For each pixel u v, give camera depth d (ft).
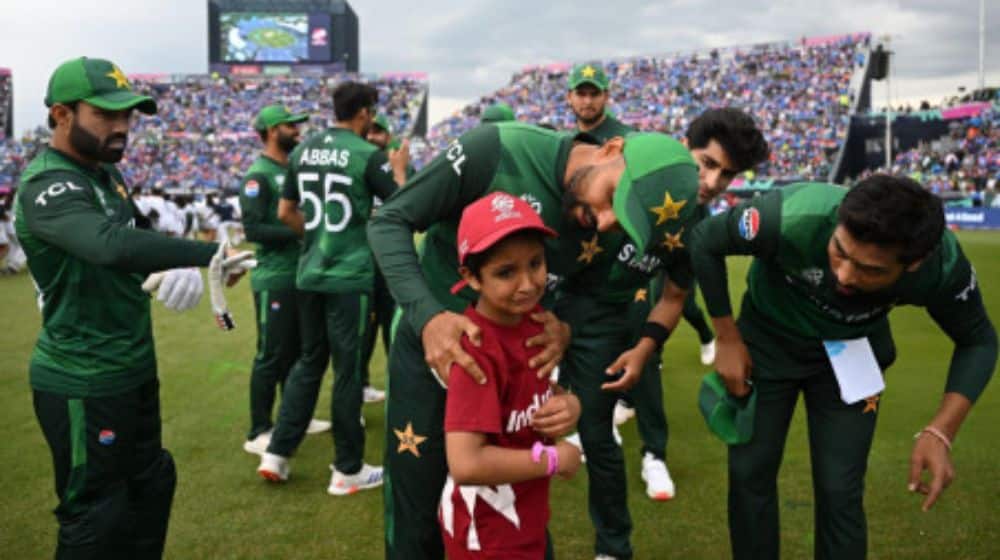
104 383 7.30
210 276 7.28
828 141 107.45
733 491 8.19
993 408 14.93
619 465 9.23
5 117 144.25
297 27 172.65
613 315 9.08
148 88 161.79
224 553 9.67
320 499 11.51
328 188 11.64
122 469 7.56
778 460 8.06
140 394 7.76
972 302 6.90
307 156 11.90
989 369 7.06
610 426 9.26
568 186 6.81
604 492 9.21
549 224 7.08
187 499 11.46
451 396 5.78
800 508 10.79
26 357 20.99
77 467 7.25
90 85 7.02
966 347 7.22
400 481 7.54
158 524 8.34
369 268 11.84
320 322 11.96
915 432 13.83
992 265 38.34
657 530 10.30
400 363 7.41
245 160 141.49
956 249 6.67
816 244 6.80
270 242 13.64
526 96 147.54
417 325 6.25
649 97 133.90
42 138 131.95
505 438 6.11
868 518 10.32
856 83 117.70
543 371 6.19
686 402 16.42
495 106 16.69
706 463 12.76
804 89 120.57
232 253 7.43
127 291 7.44
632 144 6.32
